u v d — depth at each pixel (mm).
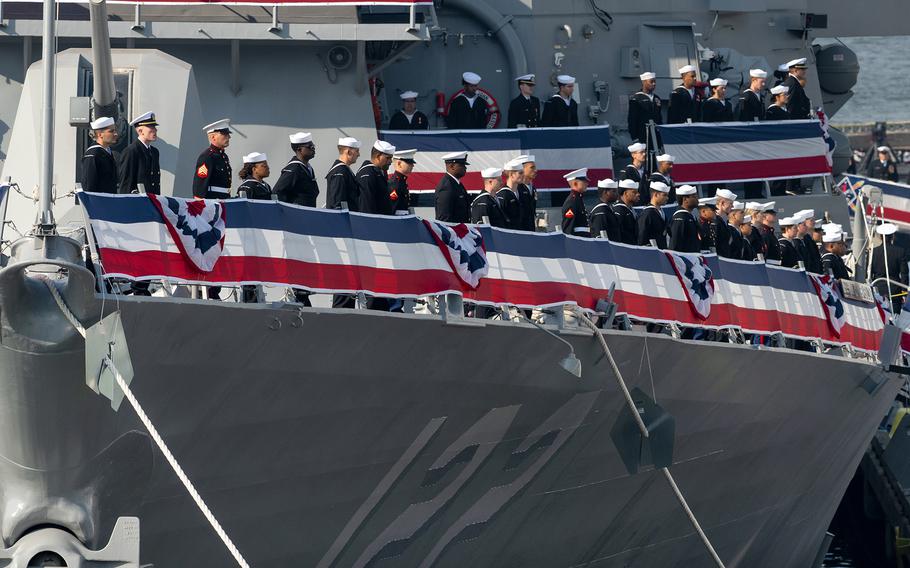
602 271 47125
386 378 39344
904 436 76375
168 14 52125
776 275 56125
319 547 40969
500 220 48062
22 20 51469
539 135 60500
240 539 38562
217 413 36062
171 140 45969
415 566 44594
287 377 36969
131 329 33281
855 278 69438
